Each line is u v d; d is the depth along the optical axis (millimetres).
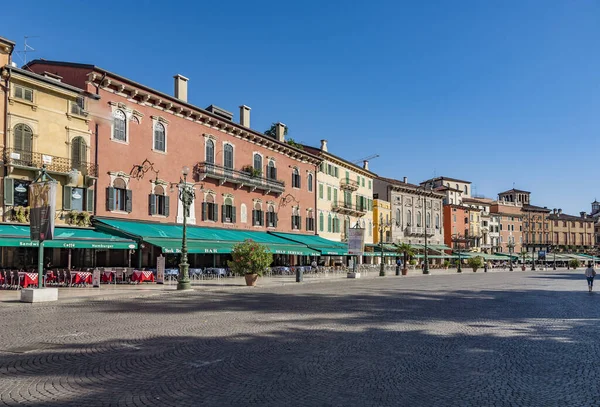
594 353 10070
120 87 32281
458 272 65125
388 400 6695
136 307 17828
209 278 35875
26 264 27859
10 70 26016
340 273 50938
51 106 28297
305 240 49219
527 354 9883
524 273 66625
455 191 99375
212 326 13172
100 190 30859
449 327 13484
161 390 7086
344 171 63469
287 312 16531
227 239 36938
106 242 27141
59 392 6969
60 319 14414
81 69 30859
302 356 9438
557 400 6777
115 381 7551
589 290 29469
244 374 8016
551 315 16734
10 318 14602
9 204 25922
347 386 7359
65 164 28688
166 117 36344
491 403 6621
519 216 113812
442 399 6770
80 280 26000
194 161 38812
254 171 44781
